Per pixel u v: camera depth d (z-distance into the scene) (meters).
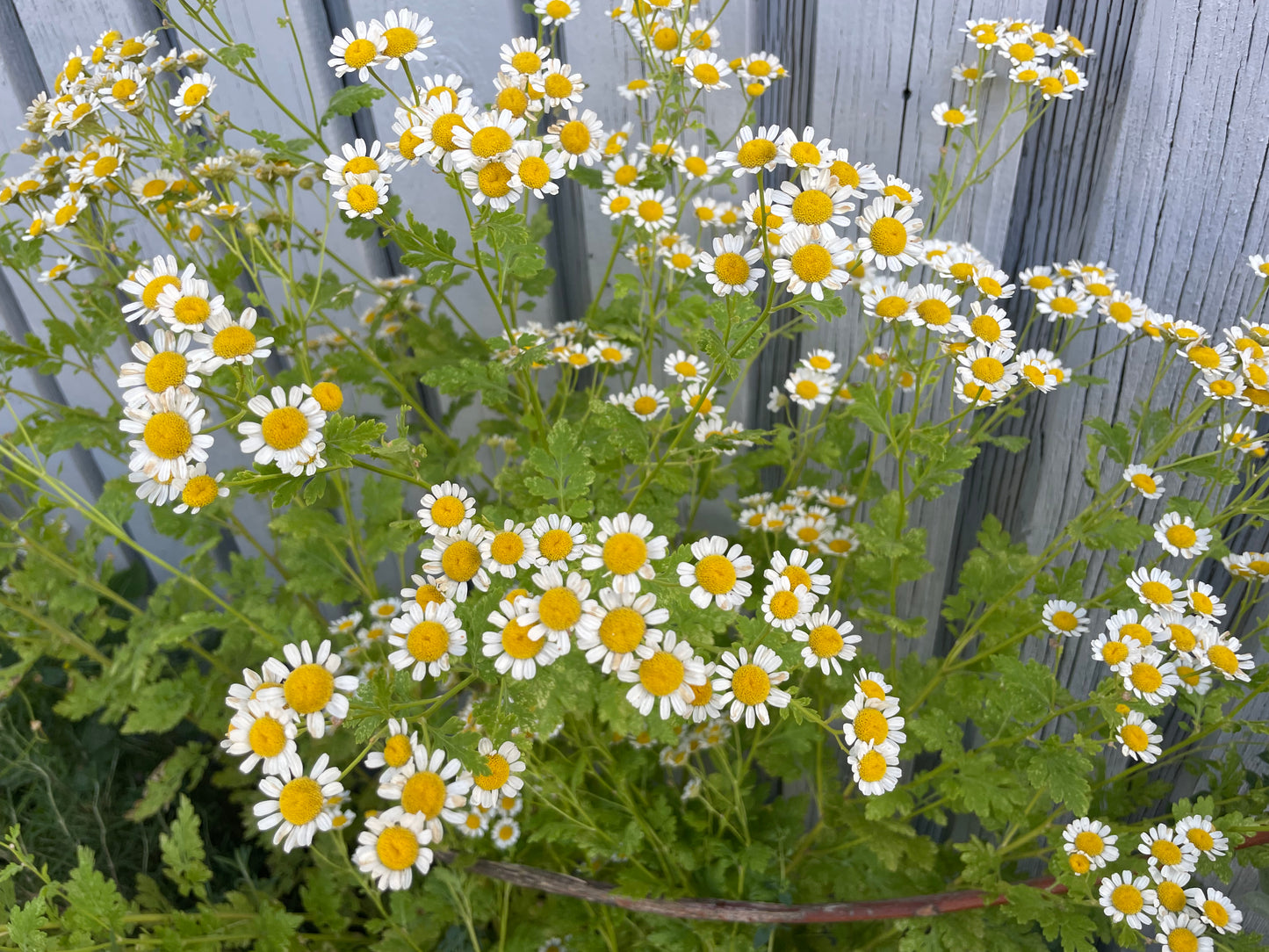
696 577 0.24
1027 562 0.34
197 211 0.32
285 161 0.32
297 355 0.34
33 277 0.41
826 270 0.24
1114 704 0.28
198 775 0.37
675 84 0.34
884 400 0.31
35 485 0.33
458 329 0.42
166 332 0.23
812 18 0.34
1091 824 0.28
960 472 0.31
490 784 0.24
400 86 0.36
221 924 0.32
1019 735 0.30
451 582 0.25
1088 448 0.34
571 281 0.42
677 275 0.37
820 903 0.32
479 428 0.39
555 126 0.27
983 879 0.30
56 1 0.35
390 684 0.24
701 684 0.23
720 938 0.32
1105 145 0.32
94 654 0.37
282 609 0.35
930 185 0.35
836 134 0.35
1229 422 0.32
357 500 0.45
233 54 0.30
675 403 0.34
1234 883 0.35
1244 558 0.31
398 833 0.22
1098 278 0.32
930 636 0.42
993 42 0.31
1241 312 0.32
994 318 0.29
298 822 0.22
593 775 0.35
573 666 0.26
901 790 0.32
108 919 0.29
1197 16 0.30
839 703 0.34
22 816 0.37
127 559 0.47
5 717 0.37
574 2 0.31
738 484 0.40
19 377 0.43
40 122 0.32
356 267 0.40
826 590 0.25
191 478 0.22
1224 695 0.29
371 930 0.34
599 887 0.33
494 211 0.27
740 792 0.35
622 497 0.35
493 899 0.35
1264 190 0.31
